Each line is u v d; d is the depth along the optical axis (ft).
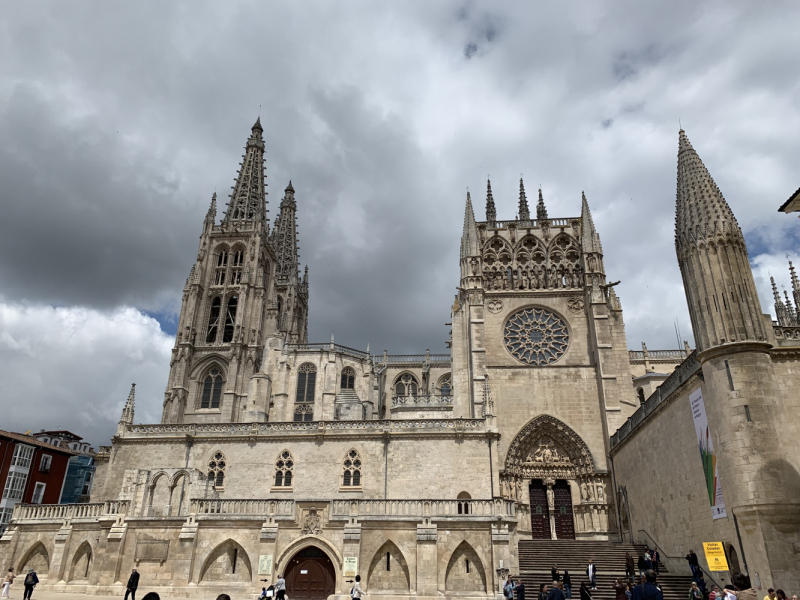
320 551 133.80
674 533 132.77
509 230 238.27
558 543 164.35
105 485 178.81
